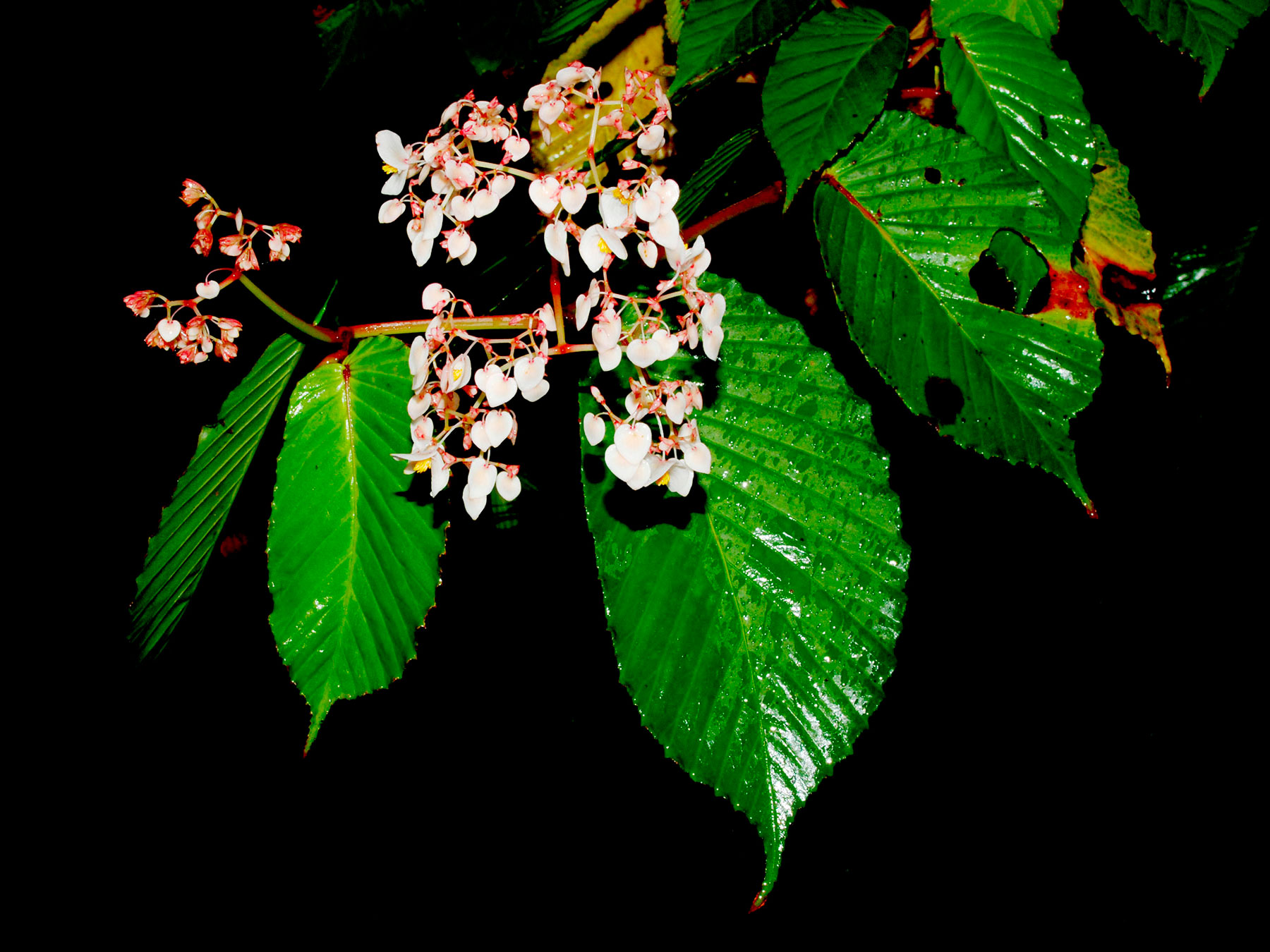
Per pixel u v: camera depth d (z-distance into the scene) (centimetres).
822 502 41
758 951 67
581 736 71
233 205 48
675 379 42
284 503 42
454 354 41
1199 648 61
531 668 65
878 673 40
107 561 52
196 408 49
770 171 46
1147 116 47
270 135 48
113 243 48
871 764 72
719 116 48
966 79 43
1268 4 42
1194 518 53
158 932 72
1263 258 47
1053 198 42
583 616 61
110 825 72
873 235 42
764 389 42
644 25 49
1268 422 49
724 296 43
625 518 41
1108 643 62
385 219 40
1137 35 46
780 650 40
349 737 71
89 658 55
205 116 48
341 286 48
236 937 72
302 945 71
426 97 49
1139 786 70
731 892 71
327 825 75
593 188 39
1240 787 68
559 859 73
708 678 40
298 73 48
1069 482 41
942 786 72
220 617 52
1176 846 68
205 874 74
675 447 39
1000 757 71
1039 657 63
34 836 70
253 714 67
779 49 42
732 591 41
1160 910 66
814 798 72
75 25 46
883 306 42
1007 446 41
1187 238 47
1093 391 41
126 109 47
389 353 43
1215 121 46
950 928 67
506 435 40
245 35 47
